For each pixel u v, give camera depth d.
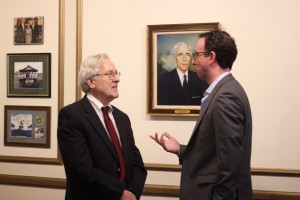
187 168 1.60
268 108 2.30
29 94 2.71
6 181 2.75
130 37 2.51
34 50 2.70
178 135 2.44
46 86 2.68
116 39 2.53
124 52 2.52
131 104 2.51
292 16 2.26
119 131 1.83
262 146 2.31
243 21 2.32
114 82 1.74
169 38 2.41
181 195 1.60
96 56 1.75
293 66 2.26
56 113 2.67
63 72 2.64
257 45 2.30
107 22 2.54
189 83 2.39
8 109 2.75
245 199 1.48
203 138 1.52
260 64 2.30
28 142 2.72
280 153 2.29
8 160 2.75
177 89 2.41
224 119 1.39
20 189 2.75
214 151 1.50
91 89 1.76
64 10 2.62
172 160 2.47
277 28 2.28
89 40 2.58
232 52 1.56
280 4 2.27
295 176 2.28
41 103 2.70
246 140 1.48
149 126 2.49
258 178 2.33
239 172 1.39
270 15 2.28
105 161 1.66
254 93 2.31
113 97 1.75
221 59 1.56
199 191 1.53
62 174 2.67
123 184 1.64
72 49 2.62
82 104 1.73
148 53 2.45
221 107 1.41
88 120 1.68
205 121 1.52
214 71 1.58
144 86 2.49
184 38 2.39
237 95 1.44
